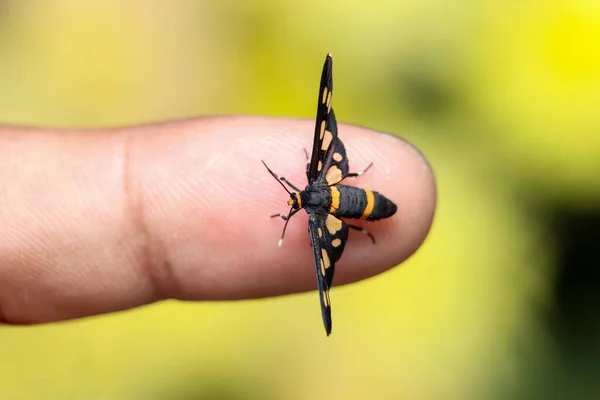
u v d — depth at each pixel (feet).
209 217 0.53
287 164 0.53
